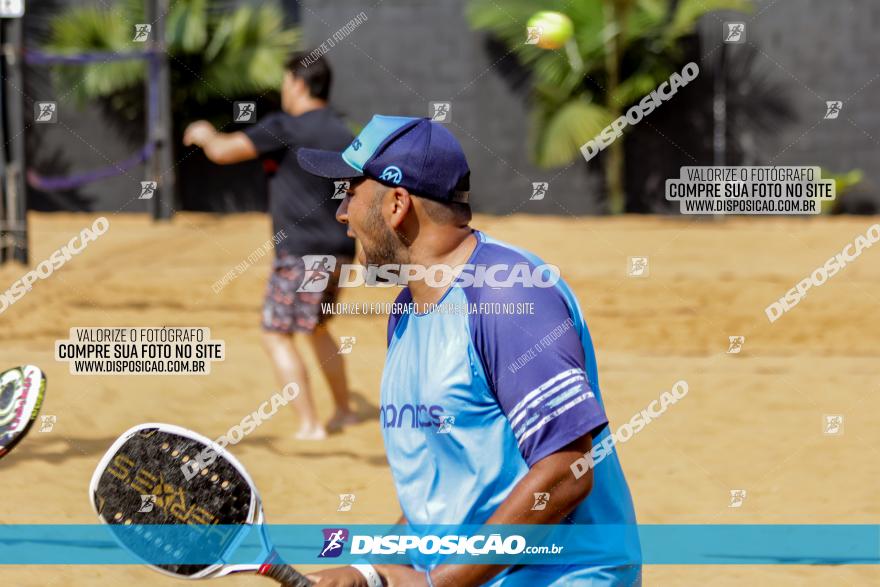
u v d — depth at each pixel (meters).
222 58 61.03
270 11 61.75
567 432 6.62
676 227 55.22
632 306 32.75
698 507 15.52
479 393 6.98
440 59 61.75
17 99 38.81
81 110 62.12
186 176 61.91
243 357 25.38
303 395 19.25
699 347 27.45
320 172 7.23
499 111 61.81
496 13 60.22
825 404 21.73
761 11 60.56
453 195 7.11
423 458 7.25
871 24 59.84
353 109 61.97
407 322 7.47
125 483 6.36
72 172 62.38
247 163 62.03
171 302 32.53
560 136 59.84
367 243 7.29
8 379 7.38
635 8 59.47
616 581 7.23
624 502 7.38
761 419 20.47
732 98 61.00
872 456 18.16
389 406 7.45
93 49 62.22
